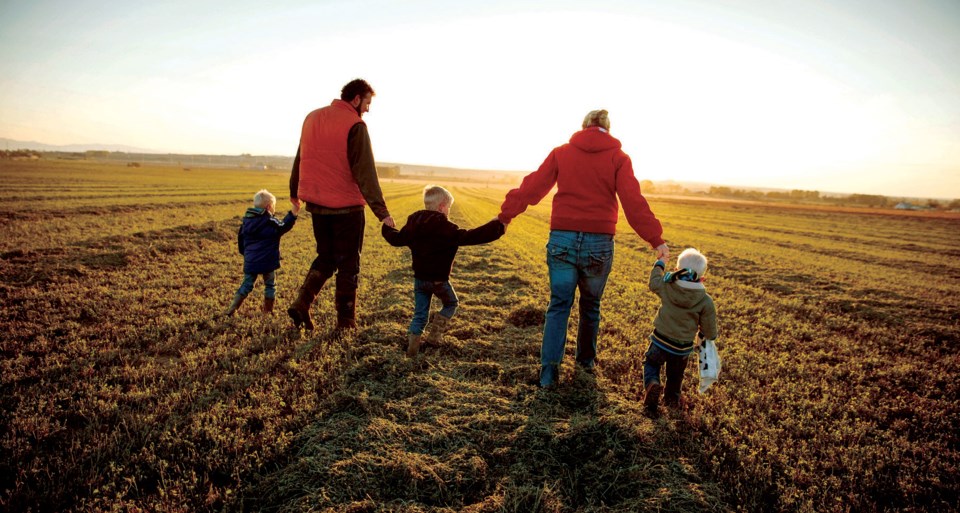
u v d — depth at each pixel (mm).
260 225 4719
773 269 12164
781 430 3057
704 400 3418
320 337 4305
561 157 3420
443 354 4113
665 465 2584
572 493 2363
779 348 5156
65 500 2184
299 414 2967
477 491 2373
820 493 2457
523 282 7781
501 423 2945
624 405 3211
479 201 44875
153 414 2896
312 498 2219
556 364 3465
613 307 6305
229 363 3688
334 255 4379
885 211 70688
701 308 3139
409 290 6570
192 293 5863
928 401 3803
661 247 3291
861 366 4594
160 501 2170
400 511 2168
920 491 2520
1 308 4949
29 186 26203
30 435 2629
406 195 45625
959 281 13000
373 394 3287
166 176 59062
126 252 8633
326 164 4102
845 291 9648
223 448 2605
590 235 3381
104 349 3906
